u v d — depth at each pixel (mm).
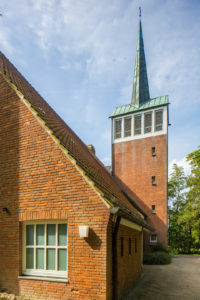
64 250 5836
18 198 6406
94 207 5379
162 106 23438
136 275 9320
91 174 6375
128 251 7570
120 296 6145
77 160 6160
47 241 6051
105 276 5020
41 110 8086
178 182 36875
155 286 9422
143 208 22156
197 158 28422
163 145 22688
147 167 22922
